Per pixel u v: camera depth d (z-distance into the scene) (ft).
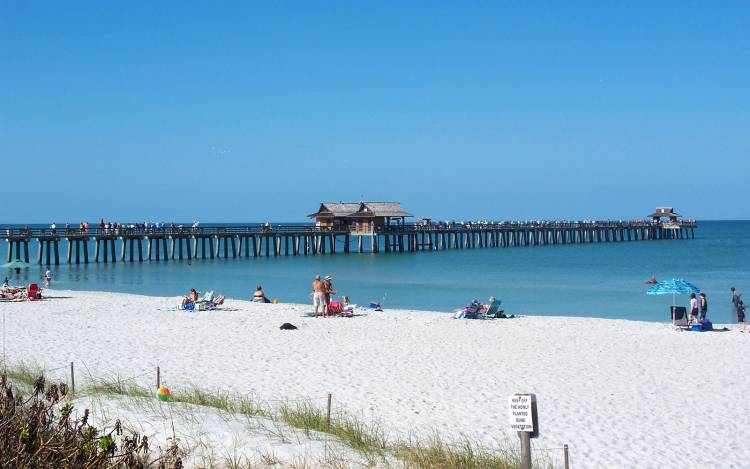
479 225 295.48
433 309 114.42
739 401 47.29
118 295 117.39
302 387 50.42
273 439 31.45
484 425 41.29
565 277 166.09
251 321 84.74
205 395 42.32
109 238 202.90
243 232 227.20
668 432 40.14
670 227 378.73
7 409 21.54
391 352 64.54
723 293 132.67
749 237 432.25
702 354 64.28
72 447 21.26
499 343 70.08
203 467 27.32
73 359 59.72
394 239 264.31
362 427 37.70
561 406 45.88
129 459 21.76
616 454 36.22
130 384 45.42
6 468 19.36
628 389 50.70
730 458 35.78
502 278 164.86
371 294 134.31
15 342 68.08
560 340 72.08
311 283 155.02
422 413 43.83
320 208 253.24
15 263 122.62
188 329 77.92
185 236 215.31
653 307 114.73
